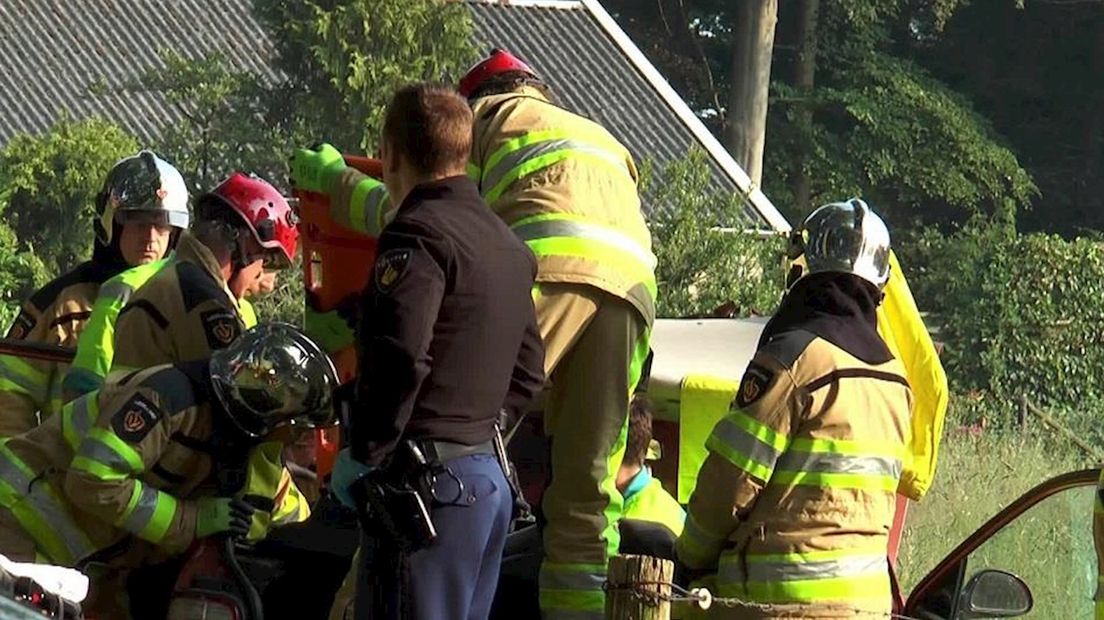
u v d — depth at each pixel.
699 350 14.60
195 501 10.86
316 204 11.65
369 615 9.54
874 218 10.69
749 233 39.81
